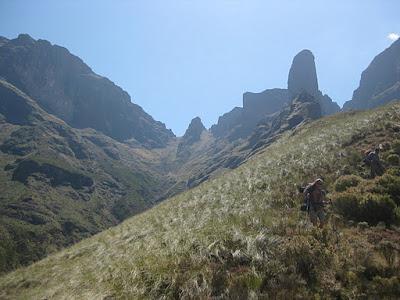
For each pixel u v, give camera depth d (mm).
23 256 103875
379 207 15258
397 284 10617
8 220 126125
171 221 22781
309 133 48125
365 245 12891
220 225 17016
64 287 18125
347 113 57312
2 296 22203
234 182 27766
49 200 169000
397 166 20594
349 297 10547
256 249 13430
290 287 11312
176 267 13742
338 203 16312
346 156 24672
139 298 12820
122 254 19156
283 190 20969
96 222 169750
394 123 29719
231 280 12094
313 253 12398
